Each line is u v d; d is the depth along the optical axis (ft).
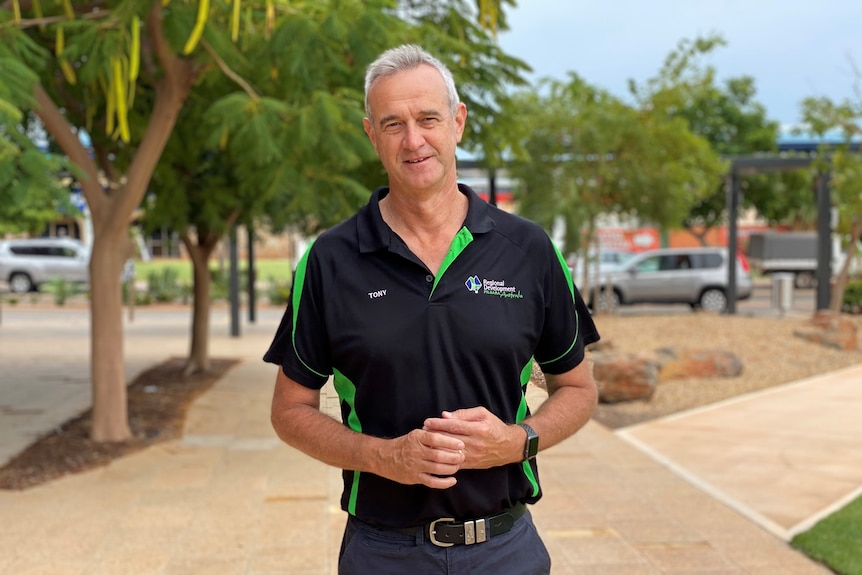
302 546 14.98
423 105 6.39
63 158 16.56
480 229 6.60
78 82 22.98
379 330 6.39
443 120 6.49
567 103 49.49
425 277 6.47
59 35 17.72
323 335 6.68
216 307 80.48
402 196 6.61
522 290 6.63
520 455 6.36
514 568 6.77
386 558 6.65
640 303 69.67
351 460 6.31
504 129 24.97
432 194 6.59
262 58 18.21
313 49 17.03
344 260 6.57
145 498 17.93
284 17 17.56
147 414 26.66
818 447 22.36
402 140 6.42
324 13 17.21
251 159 17.60
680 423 25.96
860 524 15.49
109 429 22.82
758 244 104.73
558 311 6.91
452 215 6.74
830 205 57.21
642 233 103.76
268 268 129.08
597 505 17.42
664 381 33.47
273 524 16.20
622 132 48.67
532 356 6.88
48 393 31.60
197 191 30.78
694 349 35.09
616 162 50.49
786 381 33.86
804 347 41.65
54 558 14.33
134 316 70.49
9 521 16.33
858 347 43.55
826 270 57.11
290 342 6.79
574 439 23.84
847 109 53.42
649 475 19.83
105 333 22.75
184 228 31.55
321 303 6.61
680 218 53.72
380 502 6.66
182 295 83.15
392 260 6.50
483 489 6.59
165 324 62.28
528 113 48.49
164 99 20.92
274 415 6.88
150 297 82.07
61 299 79.00
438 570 6.59
